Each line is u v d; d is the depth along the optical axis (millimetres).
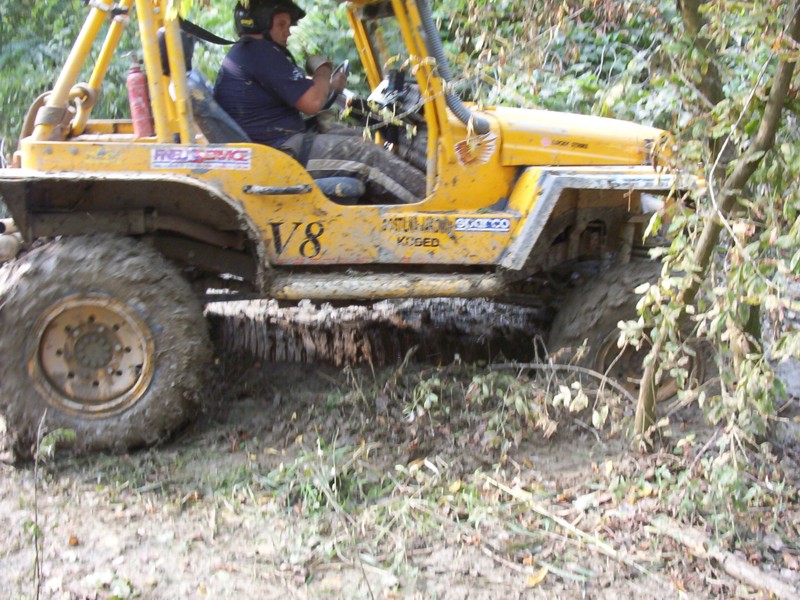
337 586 3156
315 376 4789
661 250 3465
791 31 3137
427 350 5176
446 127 4344
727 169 3506
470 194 4449
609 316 4473
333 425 4211
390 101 4531
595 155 4582
